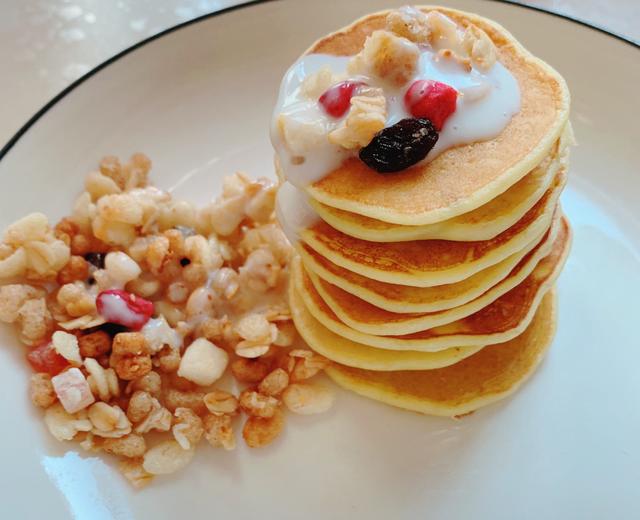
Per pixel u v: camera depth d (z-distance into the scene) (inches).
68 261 7.1
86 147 8.0
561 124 5.8
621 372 6.7
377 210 5.5
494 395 6.5
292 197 6.4
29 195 7.6
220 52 8.6
